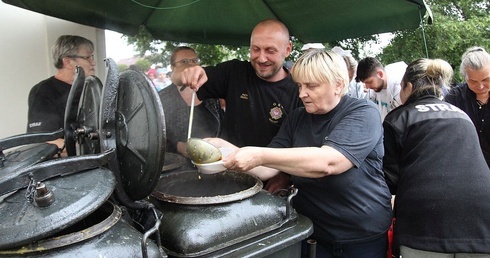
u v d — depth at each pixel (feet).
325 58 4.94
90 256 3.03
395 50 22.25
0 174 3.85
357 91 13.00
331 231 5.37
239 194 4.25
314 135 5.37
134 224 4.04
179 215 3.98
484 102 8.64
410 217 5.77
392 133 6.03
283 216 4.58
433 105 6.04
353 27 8.32
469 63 8.30
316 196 5.34
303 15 8.66
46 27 10.08
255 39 6.55
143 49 12.56
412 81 6.27
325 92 4.97
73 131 5.20
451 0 31.32
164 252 3.59
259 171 5.80
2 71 9.36
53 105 7.86
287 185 6.12
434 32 27.27
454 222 5.51
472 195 5.52
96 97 4.49
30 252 2.90
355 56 21.88
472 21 28.71
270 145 5.90
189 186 5.36
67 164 3.41
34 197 3.05
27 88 9.86
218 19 9.80
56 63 8.09
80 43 8.09
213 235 3.84
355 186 5.14
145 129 3.74
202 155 4.34
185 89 7.75
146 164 3.71
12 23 9.47
